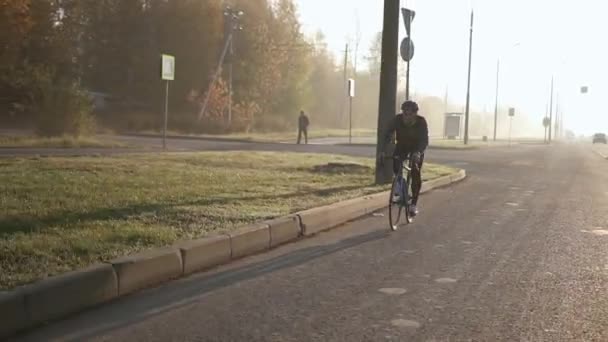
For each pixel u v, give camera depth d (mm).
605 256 10172
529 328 6562
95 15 67125
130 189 14273
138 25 66875
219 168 20641
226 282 8180
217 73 62188
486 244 11070
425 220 13781
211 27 66500
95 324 6445
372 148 41906
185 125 57688
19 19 42188
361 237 11617
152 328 6367
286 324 6566
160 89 66062
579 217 14578
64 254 8125
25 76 45656
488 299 7609
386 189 17000
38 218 10336
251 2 71438
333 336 6227
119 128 54656
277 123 70438
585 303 7504
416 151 12773
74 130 31391
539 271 9086
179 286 7922
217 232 9805
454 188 20781
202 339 6086
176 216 11250
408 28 21203
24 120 45188
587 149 72875
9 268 7359
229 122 59906
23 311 6219
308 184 17500
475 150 49094
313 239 11344
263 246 10375
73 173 16531
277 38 74438
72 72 59969
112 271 7332
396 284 8242
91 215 10891
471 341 6156
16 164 17922
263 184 16922
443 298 7617
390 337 6223
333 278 8516
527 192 20094
